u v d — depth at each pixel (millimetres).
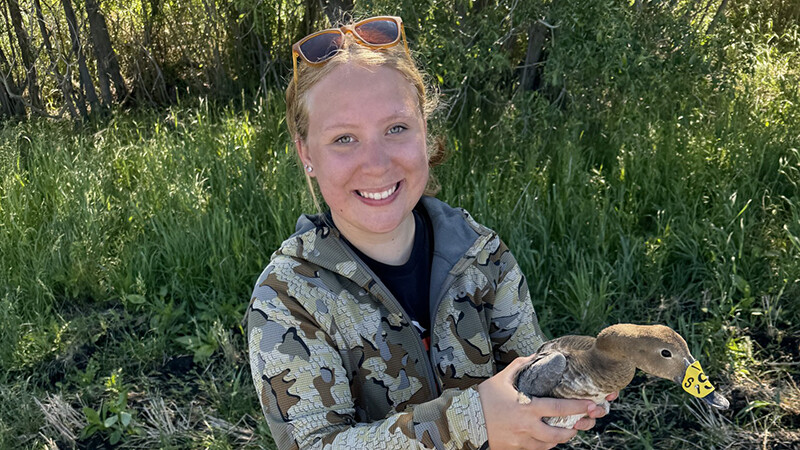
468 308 1540
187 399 3648
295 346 1369
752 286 4016
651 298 4102
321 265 1436
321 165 1417
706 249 4191
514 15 5062
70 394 3672
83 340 4047
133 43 7504
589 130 5383
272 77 7238
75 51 7250
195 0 7379
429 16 4848
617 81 4961
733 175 4742
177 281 4363
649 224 4660
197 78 7484
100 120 6914
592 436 3225
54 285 4543
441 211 1578
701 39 5238
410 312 1538
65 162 5598
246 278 4398
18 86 7328
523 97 5340
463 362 1521
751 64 5531
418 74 1484
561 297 4094
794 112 5504
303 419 1332
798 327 3775
